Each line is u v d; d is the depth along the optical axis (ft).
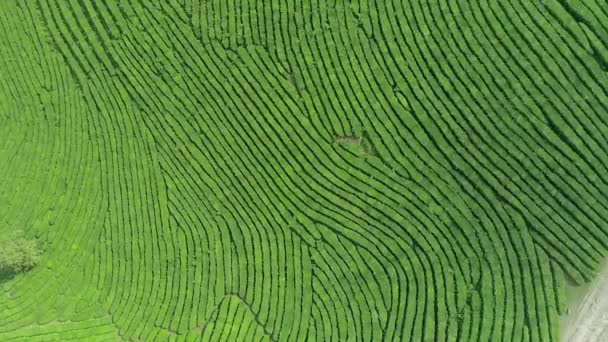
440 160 76.54
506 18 76.79
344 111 79.41
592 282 71.31
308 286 77.36
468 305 73.77
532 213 73.56
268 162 80.48
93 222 82.64
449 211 75.41
